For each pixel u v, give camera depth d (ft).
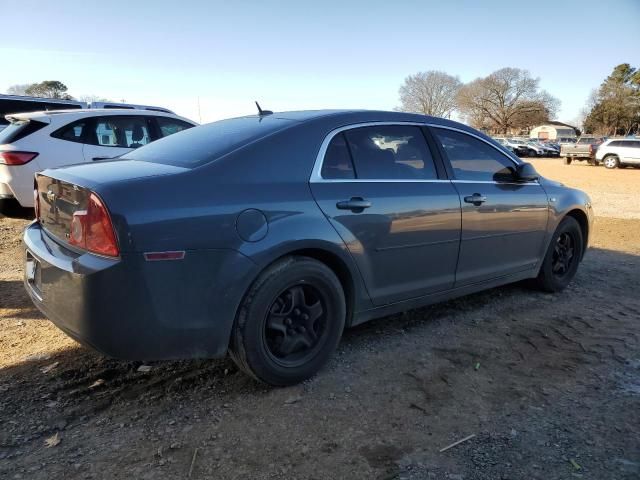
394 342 12.67
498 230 13.92
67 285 8.62
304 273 10.05
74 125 24.53
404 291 12.07
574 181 69.41
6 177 22.95
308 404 9.80
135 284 8.34
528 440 8.82
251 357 9.64
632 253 23.15
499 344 12.70
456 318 14.37
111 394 9.95
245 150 9.93
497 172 14.29
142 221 8.36
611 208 40.60
